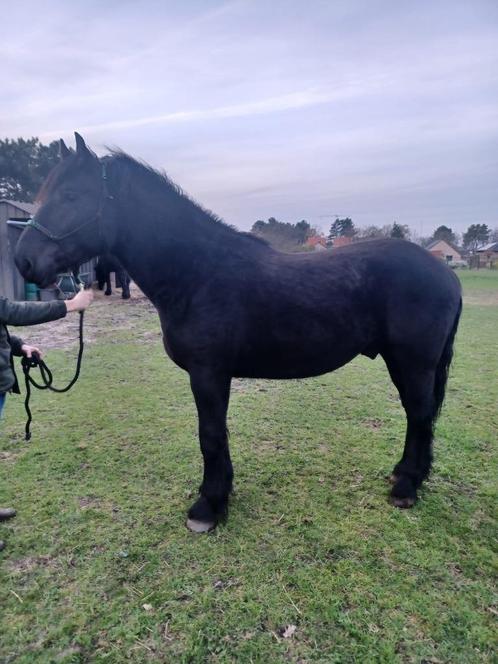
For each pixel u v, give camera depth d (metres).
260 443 3.11
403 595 1.74
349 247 2.32
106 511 2.29
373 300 2.18
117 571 1.87
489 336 7.08
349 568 1.89
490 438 3.17
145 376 4.70
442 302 2.18
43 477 2.62
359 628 1.59
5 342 1.99
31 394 4.09
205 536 2.10
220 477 2.18
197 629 1.59
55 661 1.47
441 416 3.60
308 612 1.66
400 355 2.24
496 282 18.94
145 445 3.05
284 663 1.45
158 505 2.35
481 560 1.94
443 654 1.49
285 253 2.29
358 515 2.27
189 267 2.08
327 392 4.27
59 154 2.21
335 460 2.86
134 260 2.15
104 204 2.04
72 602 1.71
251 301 2.06
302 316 2.09
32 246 1.98
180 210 2.12
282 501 2.40
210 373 2.10
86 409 3.73
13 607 1.69
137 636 1.56
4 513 2.21
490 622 1.62
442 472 2.69
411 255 2.22
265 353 2.16
